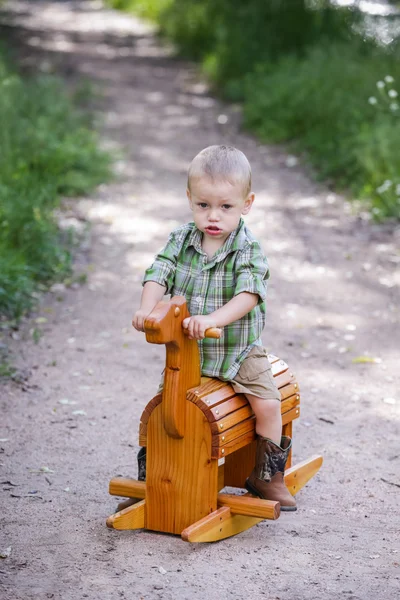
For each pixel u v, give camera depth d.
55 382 10.50
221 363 6.90
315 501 7.72
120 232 16.98
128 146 23.66
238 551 6.70
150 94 31.48
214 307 6.79
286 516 7.40
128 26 50.12
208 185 6.58
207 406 6.57
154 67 37.12
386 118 21.02
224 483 7.78
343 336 12.37
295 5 33.09
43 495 7.67
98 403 9.94
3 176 16.66
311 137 23.48
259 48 32.81
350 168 20.67
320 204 19.36
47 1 63.91
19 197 15.13
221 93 31.78
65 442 8.88
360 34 30.12
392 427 9.48
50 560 6.49
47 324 12.51
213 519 6.66
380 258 15.80
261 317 6.99
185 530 6.49
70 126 22.45
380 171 19.53
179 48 40.34
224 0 39.59
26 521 7.15
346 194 19.98
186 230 6.94
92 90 29.61
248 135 26.12
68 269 14.58
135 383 10.59
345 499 7.77
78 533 6.95
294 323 12.84
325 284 14.54
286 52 32.44
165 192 20.02
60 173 19.55
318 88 25.44
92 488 7.86
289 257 15.88
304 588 6.15
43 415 9.53
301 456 8.70
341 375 10.98
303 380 10.80
